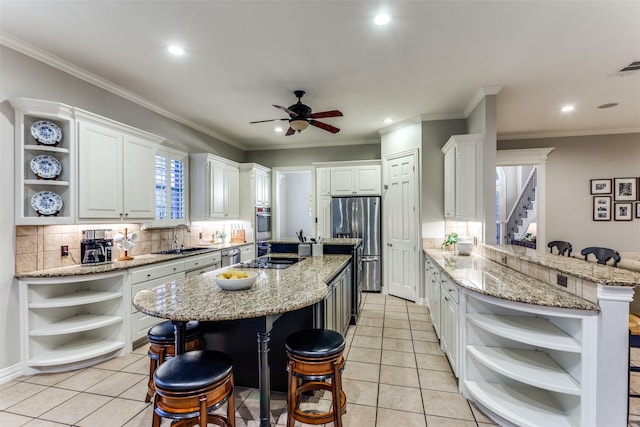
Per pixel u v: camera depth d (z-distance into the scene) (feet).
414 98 12.43
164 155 13.84
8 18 7.25
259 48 8.68
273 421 6.41
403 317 13.15
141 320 10.46
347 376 8.36
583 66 9.75
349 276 11.73
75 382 8.08
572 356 5.93
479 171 11.72
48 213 8.73
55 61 9.09
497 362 6.57
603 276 5.71
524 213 25.93
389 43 8.45
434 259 11.11
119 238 10.84
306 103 12.94
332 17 7.30
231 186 17.93
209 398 4.58
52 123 8.92
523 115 14.78
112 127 10.21
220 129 17.12
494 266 9.52
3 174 8.04
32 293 8.60
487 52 8.90
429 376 8.34
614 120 15.67
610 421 5.33
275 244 12.99
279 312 5.14
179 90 11.60
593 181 17.80
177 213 14.74
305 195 29.50
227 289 6.42
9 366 8.13
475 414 6.72
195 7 6.90
